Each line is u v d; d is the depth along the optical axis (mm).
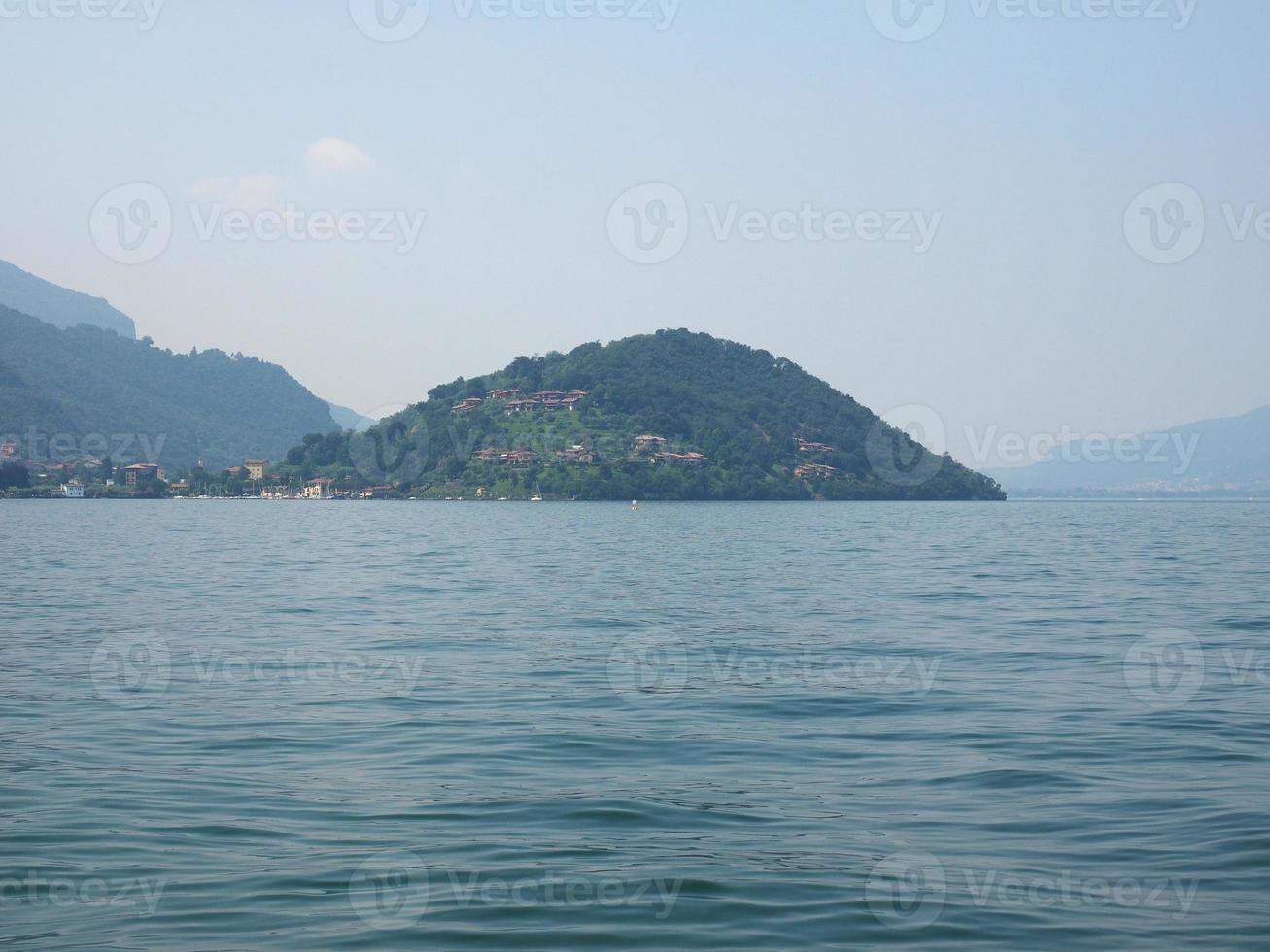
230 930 7938
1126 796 11359
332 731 14406
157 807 10906
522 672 18984
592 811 10828
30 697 16750
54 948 7617
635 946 7672
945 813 10805
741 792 11562
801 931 7945
